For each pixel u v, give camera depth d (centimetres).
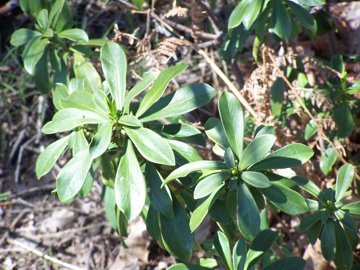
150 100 72
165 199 73
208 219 110
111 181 84
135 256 115
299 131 103
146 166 74
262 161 71
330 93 93
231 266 77
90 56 94
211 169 71
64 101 75
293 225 106
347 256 77
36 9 96
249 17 84
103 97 73
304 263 74
